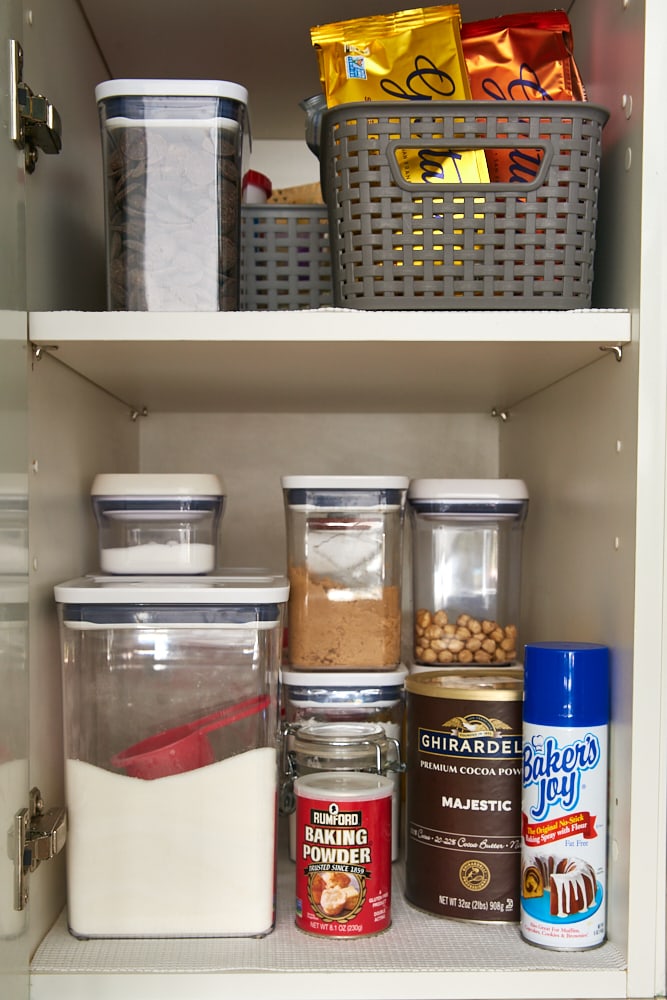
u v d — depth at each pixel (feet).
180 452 4.06
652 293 2.48
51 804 2.74
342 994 2.44
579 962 2.49
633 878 2.47
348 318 2.54
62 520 2.88
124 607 2.64
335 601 3.17
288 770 3.01
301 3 3.10
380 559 3.18
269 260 3.31
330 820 2.65
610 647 2.65
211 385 3.31
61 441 2.87
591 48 3.00
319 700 3.14
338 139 2.62
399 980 2.45
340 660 3.16
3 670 2.24
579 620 2.97
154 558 2.93
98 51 3.40
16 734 2.34
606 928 2.62
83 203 3.18
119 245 2.68
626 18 2.64
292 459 4.07
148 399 3.68
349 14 3.15
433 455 4.09
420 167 2.66
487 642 3.30
